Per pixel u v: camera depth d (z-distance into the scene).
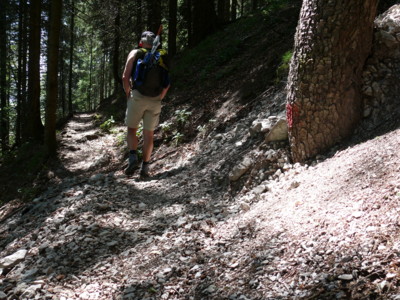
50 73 10.62
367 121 4.06
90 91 50.75
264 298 2.17
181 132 7.55
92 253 3.35
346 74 4.02
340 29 3.87
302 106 4.09
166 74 5.30
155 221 3.99
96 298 2.62
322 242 2.47
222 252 2.93
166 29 24.56
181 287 2.58
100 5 16.67
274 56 8.10
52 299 2.62
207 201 4.37
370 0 3.83
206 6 17.61
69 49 31.14
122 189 5.07
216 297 2.35
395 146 3.22
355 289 1.96
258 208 3.64
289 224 2.93
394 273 1.93
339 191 3.06
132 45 21.27
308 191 3.40
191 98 10.06
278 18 11.94
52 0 9.99
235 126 6.14
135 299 2.54
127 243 3.52
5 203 9.52
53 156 10.94
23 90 19.77
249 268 2.53
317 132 4.10
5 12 19.25
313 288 2.09
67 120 21.17
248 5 33.50
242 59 10.57
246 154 4.88
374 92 4.12
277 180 4.14
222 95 8.34
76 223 3.96
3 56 20.08
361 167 3.21
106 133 13.13
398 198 2.54
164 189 5.00
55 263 3.21
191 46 18.19
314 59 3.97
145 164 5.65
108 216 4.11
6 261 3.38
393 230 2.27
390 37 4.29
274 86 6.46
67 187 5.59
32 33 13.68
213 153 5.68
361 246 2.25
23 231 4.34
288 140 4.51
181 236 3.44
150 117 5.45
